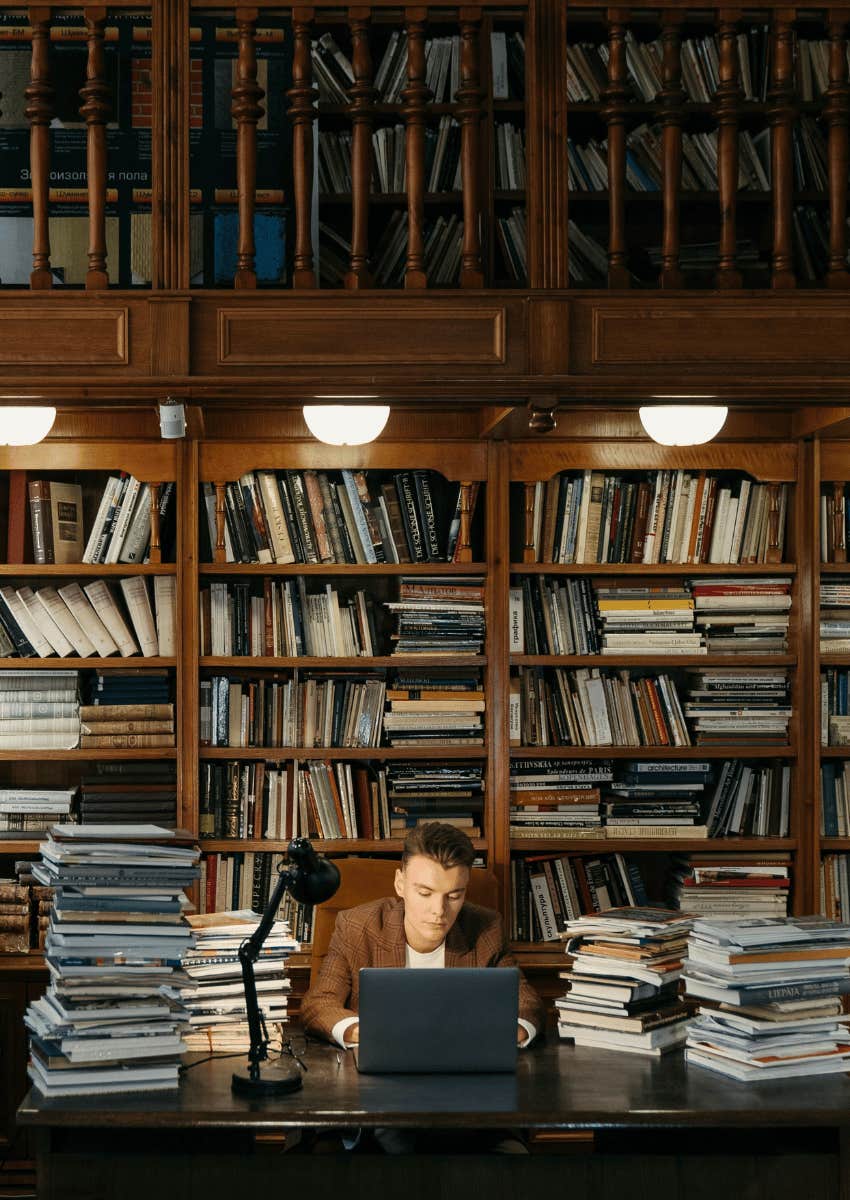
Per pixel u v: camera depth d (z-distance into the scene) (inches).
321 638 171.6
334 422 150.2
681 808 171.9
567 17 144.9
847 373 140.1
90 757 166.1
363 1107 100.8
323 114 169.3
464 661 169.6
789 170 141.3
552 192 140.1
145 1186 102.8
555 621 172.7
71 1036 105.0
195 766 167.0
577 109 169.0
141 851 110.0
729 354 139.5
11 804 166.9
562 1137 170.4
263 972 117.7
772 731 173.2
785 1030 110.7
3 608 168.4
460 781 170.6
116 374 136.8
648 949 118.0
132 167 151.2
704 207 178.7
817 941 113.9
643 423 157.1
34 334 136.4
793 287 140.7
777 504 173.8
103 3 136.9
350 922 130.3
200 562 171.3
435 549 171.9
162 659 168.1
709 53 172.6
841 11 141.3
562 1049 118.4
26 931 166.1
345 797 169.8
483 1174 103.3
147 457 167.6
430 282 170.1
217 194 150.2
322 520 170.9
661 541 173.6
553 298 138.3
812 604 171.6
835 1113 101.2
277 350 137.3
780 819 174.1
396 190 170.9
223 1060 113.9
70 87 151.8
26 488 170.9
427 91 139.1
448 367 138.0
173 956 109.1
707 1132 111.5
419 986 110.4
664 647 172.6
